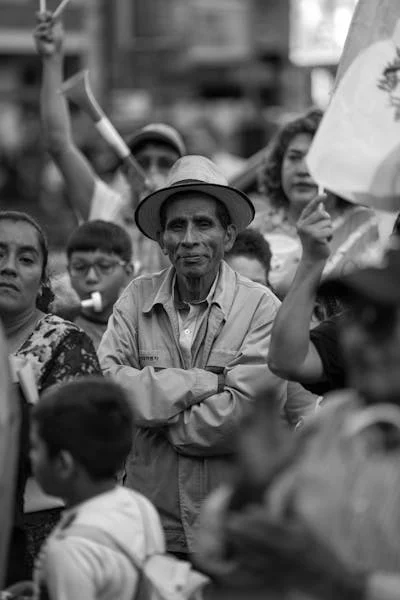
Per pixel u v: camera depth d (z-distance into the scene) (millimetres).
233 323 10273
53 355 9156
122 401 7707
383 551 6086
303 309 8250
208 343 10234
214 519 6426
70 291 13000
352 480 6168
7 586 8727
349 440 6262
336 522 6094
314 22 21812
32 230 9555
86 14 38719
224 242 10414
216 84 39500
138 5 38688
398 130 9352
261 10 37938
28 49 41219
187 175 10227
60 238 24891
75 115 28984
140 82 39062
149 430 10203
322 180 9281
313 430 6484
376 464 6199
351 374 6734
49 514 8906
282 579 6156
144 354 10328
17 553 8750
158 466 10172
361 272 6648
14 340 9461
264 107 37312
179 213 10188
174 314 10320
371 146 9328
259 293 10406
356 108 9438
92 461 7543
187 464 10109
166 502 10141
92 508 7527
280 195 13406
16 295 9367
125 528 7500
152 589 7461
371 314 6434
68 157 14094
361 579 6020
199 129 33594
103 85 39000
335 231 12297
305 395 10609
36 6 41250
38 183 36406
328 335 8398
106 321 12727
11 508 7648
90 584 7301
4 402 7664
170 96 39000
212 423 9938
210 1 38281
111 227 12797
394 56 9516
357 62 9539
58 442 7535
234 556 6344
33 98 39906
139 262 13586
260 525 6145
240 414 9938
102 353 10375
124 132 27891
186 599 7484
